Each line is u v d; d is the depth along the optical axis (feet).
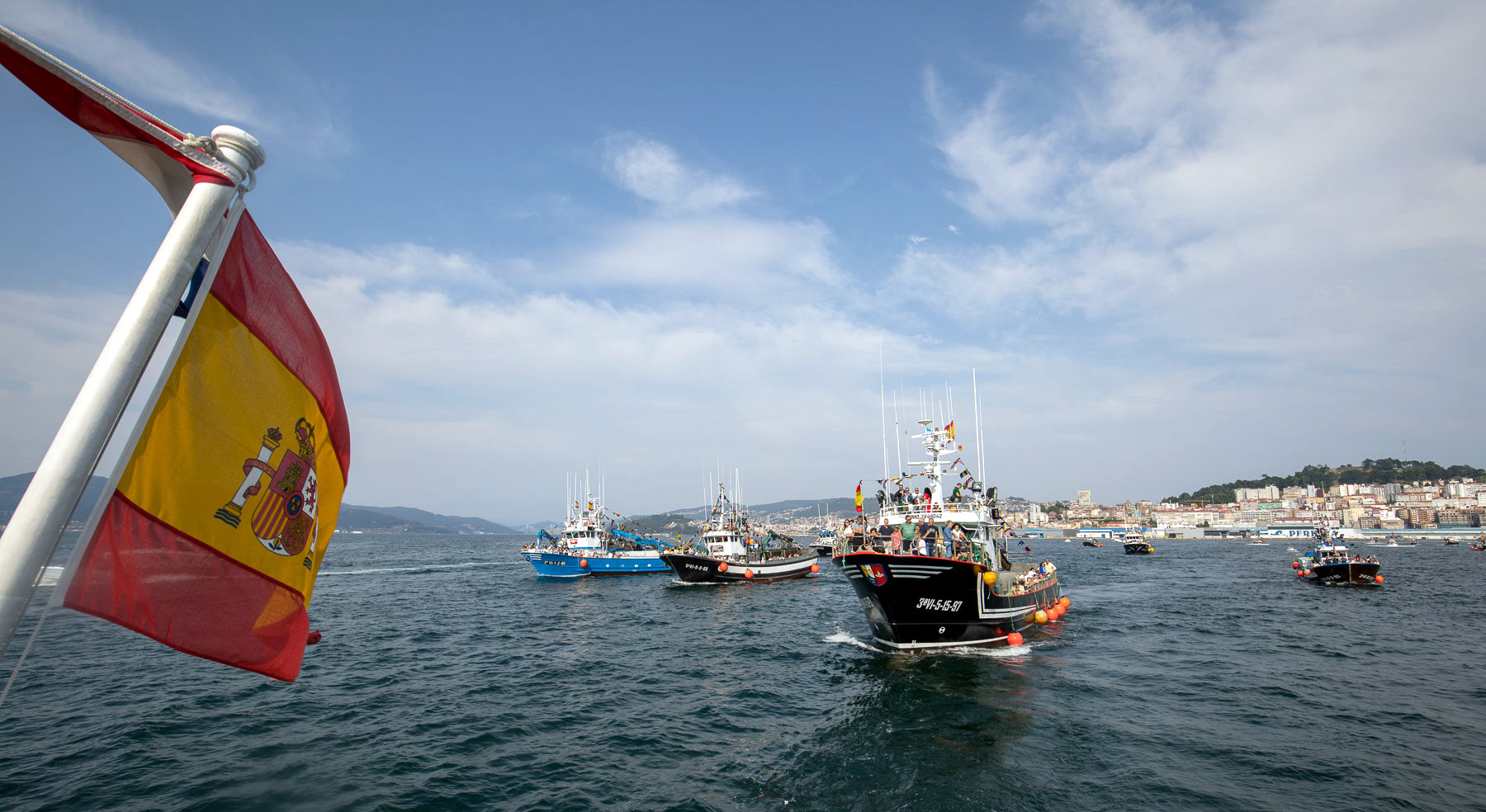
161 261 11.69
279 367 17.01
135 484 13.75
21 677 81.30
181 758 54.80
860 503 104.68
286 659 16.21
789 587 205.67
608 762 55.31
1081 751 56.34
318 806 46.14
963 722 63.62
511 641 111.34
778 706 71.36
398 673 87.10
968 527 106.22
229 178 12.73
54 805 45.85
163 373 14.11
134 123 11.80
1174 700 71.00
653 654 99.71
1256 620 128.77
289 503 17.04
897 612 91.35
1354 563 191.62
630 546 253.85
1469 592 178.50
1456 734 60.39
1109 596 172.45
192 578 14.51
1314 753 55.93
